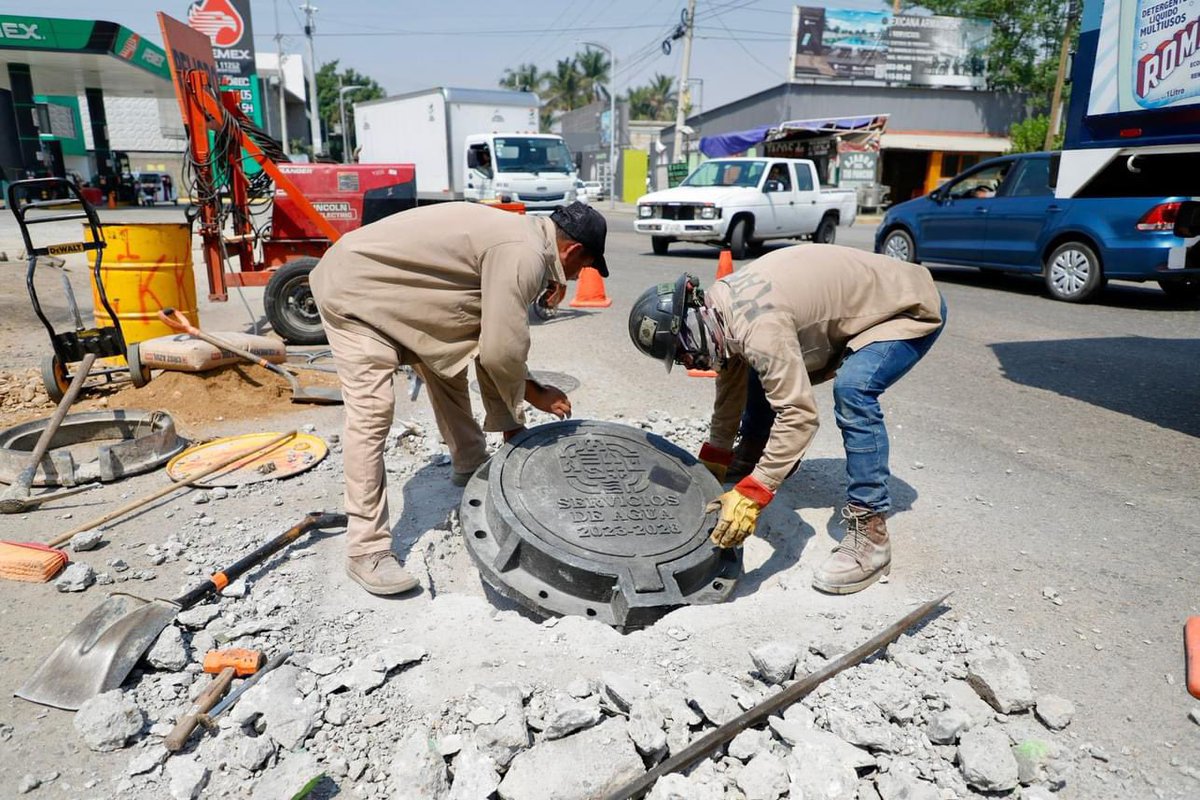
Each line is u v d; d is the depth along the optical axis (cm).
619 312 1006
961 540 398
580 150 4734
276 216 842
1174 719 270
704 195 1560
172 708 258
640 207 1645
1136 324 930
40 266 1203
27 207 506
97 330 549
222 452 482
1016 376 711
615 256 1634
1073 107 638
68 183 516
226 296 809
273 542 350
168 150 4259
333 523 385
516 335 330
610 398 636
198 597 312
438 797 228
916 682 280
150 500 397
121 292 675
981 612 333
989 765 232
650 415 576
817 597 342
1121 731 263
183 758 237
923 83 3469
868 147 2862
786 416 308
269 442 489
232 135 779
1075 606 338
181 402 558
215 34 2309
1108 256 1020
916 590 350
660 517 354
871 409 343
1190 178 619
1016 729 261
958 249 1227
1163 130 560
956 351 805
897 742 250
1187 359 765
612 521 347
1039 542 396
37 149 2605
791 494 451
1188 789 239
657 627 311
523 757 235
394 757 237
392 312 335
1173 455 517
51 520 398
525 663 282
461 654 287
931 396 652
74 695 262
